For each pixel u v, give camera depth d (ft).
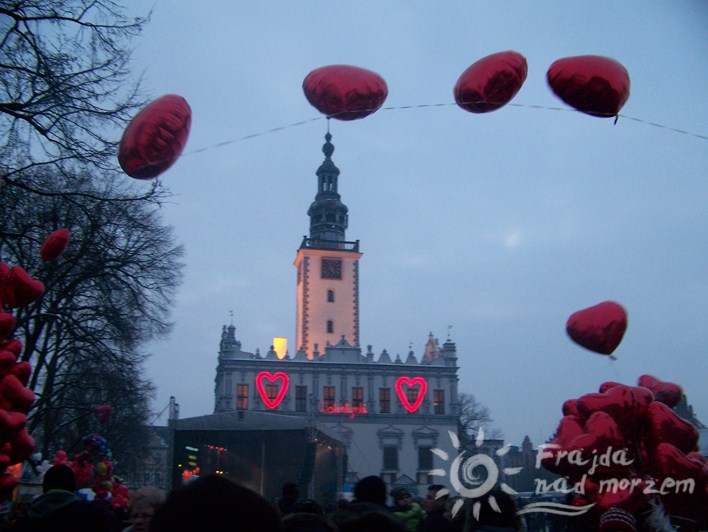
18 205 50.96
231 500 5.78
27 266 58.54
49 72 38.06
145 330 73.31
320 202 259.60
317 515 11.80
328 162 266.36
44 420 92.38
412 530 28.07
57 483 17.89
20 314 65.31
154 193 48.44
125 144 17.83
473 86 18.84
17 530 16.69
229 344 220.02
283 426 81.66
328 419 215.51
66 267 68.64
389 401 221.66
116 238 63.21
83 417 93.30
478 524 16.69
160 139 17.69
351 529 12.50
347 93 18.93
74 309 69.31
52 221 54.80
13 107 38.47
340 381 221.25
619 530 17.38
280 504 31.63
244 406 214.28
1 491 20.89
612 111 18.92
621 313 20.68
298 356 223.71
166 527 5.63
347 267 248.11
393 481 200.75
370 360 227.40
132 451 148.25
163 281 69.56
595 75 18.15
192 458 80.79
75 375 83.87
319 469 95.35
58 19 38.27
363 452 213.25
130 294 68.59
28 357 66.08
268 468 82.64
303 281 244.83
